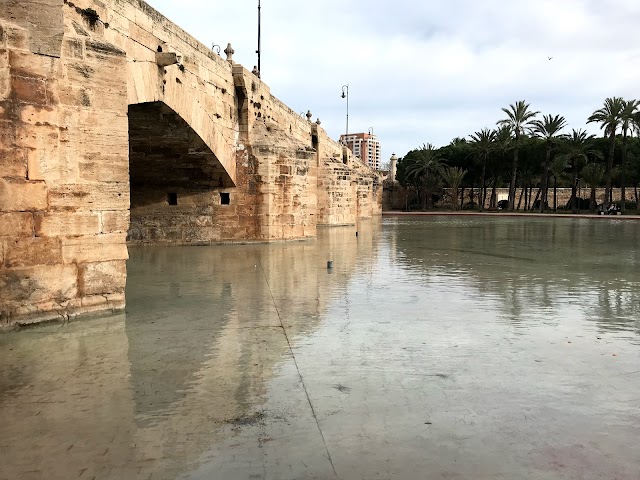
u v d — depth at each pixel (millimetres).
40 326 8469
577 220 54219
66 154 8844
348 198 43844
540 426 4750
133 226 23203
